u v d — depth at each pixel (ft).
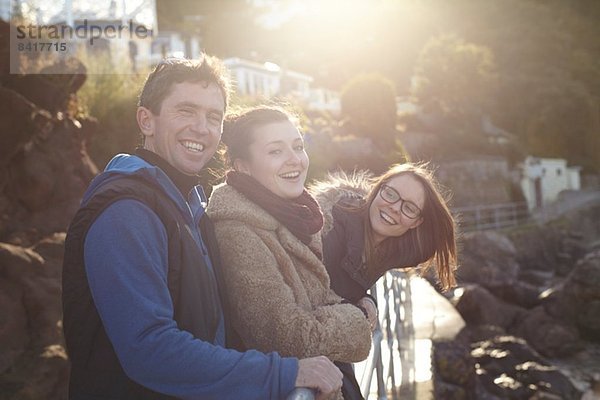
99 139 49.47
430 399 21.83
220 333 6.33
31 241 30.55
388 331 18.52
